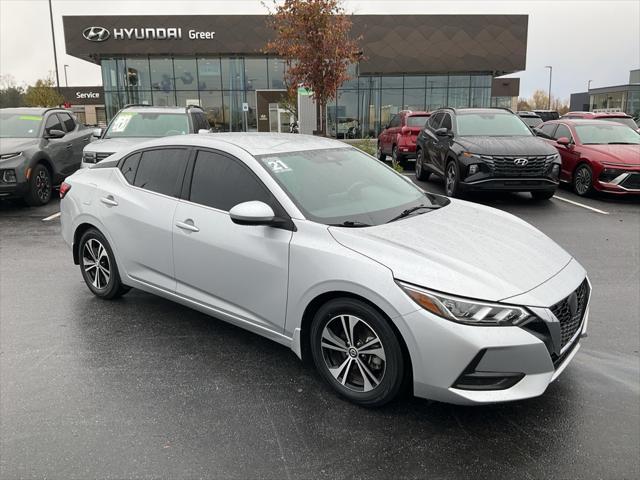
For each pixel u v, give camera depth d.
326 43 14.13
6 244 7.28
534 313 2.83
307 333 3.46
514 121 10.84
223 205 3.83
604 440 2.93
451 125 10.95
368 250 3.12
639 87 47.53
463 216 3.91
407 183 4.48
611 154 10.33
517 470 2.70
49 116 10.88
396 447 2.88
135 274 4.52
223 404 3.29
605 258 6.50
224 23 29.98
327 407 3.26
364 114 32.41
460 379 2.81
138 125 10.13
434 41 31.27
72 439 2.94
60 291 5.33
